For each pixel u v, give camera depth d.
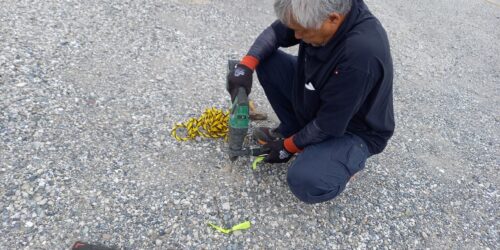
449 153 3.32
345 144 2.28
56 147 2.48
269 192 2.55
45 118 2.63
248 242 2.26
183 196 2.39
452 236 2.60
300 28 1.85
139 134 2.70
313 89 2.18
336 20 1.82
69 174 2.35
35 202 2.18
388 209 2.66
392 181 2.88
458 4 6.31
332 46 1.95
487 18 6.08
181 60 3.45
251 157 2.72
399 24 5.23
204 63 3.49
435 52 4.83
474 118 3.86
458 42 5.19
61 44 3.24
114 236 2.13
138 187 2.38
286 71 2.57
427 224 2.63
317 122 2.13
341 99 1.98
